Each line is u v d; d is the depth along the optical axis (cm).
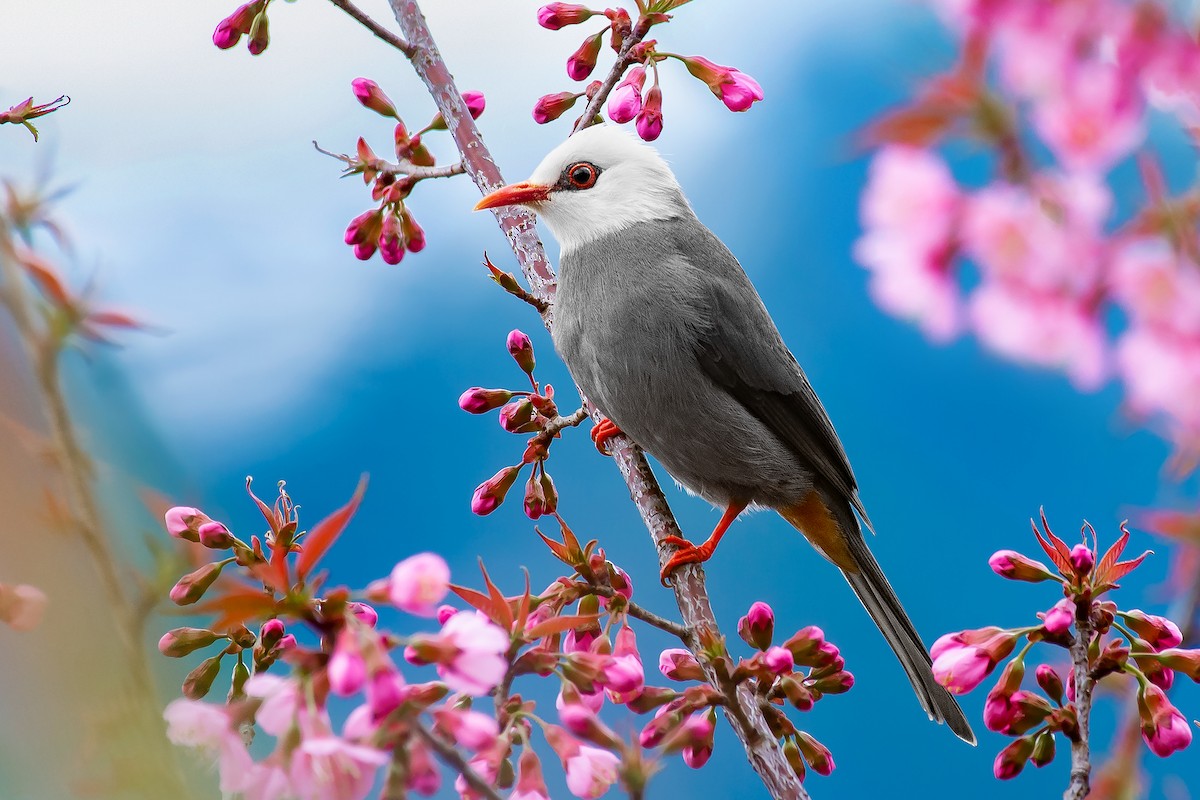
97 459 441
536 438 451
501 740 424
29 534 433
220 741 366
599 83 456
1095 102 380
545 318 459
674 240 460
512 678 441
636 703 443
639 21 454
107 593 436
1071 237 387
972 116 387
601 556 445
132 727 407
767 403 460
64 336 440
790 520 461
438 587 371
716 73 453
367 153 455
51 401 440
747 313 460
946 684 443
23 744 402
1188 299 381
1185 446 388
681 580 453
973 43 386
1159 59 374
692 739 439
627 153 460
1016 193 391
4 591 418
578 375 459
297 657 373
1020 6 381
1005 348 402
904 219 403
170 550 441
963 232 390
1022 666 443
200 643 444
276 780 362
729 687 444
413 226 455
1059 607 443
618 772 420
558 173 460
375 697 349
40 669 414
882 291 412
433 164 457
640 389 459
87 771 401
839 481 460
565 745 429
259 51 454
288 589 371
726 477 460
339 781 366
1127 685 443
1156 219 382
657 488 456
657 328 458
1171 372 385
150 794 394
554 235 460
